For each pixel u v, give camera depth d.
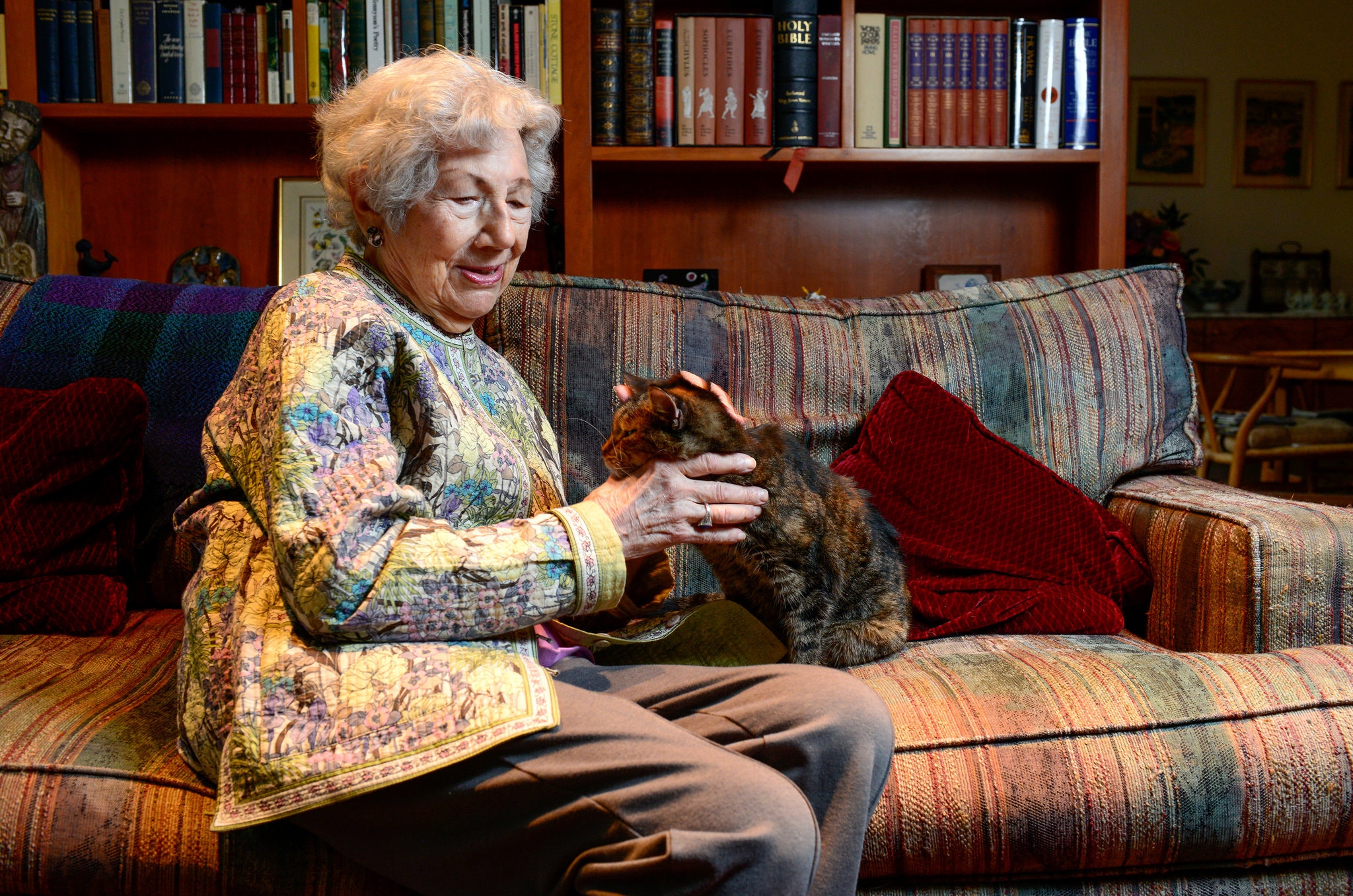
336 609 0.87
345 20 2.28
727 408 1.43
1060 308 1.87
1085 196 2.54
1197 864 1.15
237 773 0.87
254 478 1.00
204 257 2.48
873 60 2.40
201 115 2.29
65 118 2.29
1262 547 1.38
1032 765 1.10
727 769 0.87
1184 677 1.21
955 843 1.08
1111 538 1.65
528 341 1.69
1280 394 5.28
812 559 1.42
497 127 1.08
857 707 0.97
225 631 0.99
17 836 0.97
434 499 1.02
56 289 1.67
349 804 0.92
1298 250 6.99
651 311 1.76
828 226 2.66
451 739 0.87
